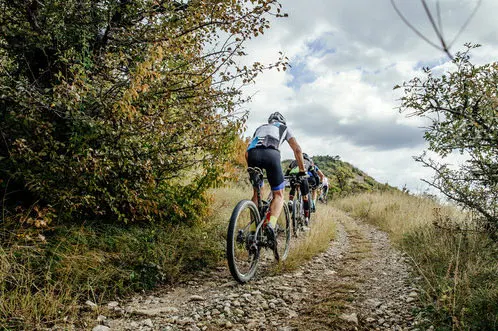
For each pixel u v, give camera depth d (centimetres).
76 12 472
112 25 502
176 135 497
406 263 470
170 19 495
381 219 937
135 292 363
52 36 450
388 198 1242
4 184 389
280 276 429
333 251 590
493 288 288
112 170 434
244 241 405
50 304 283
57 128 414
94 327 274
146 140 457
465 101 335
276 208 430
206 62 533
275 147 431
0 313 262
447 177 380
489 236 393
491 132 308
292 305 336
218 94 521
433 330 263
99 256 374
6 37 425
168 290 378
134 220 490
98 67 461
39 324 262
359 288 384
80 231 398
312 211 855
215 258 472
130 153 432
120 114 397
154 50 414
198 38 539
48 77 462
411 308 312
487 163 340
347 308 323
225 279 414
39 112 385
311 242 574
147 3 509
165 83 467
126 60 460
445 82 351
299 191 711
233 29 504
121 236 436
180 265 427
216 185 555
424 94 362
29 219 337
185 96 510
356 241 693
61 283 318
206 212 597
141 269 391
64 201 397
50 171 381
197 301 344
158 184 521
